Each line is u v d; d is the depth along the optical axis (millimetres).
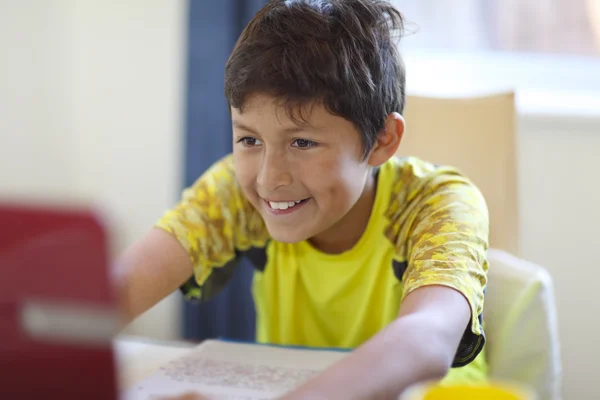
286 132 795
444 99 1305
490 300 960
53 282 375
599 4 2035
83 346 385
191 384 670
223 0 1870
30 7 2102
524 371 939
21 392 393
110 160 2201
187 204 991
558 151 1849
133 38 2129
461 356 745
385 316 988
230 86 823
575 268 1885
